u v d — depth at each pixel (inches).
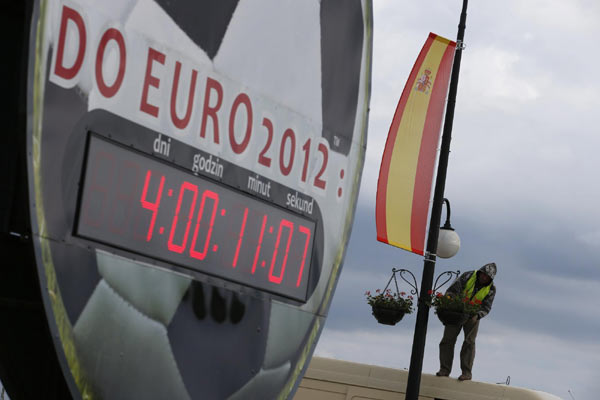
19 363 321.7
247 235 354.0
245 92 355.3
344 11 409.7
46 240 273.4
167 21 317.7
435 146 526.9
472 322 548.7
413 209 520.1
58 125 276.5
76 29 282.0
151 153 310.3
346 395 563.8
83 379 287.9
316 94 394.3
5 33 301.1
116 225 296.7
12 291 317.4
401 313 566.6
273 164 369.1
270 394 368.2
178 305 321.4
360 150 421.4
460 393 544.7
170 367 320.5
